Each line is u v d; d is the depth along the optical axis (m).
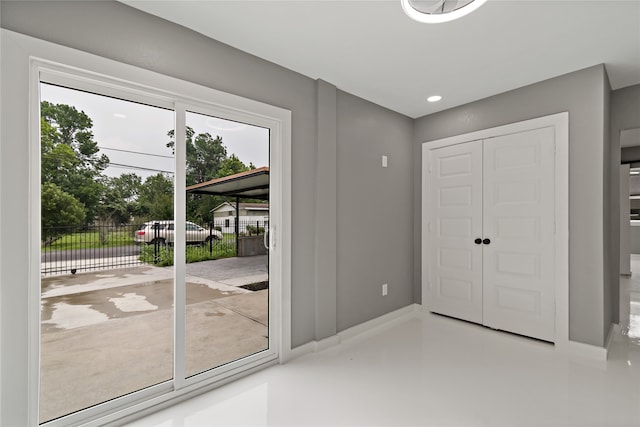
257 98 2.42
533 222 2.94
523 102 2.98
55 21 1.59
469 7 1.75
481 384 2.25
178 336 2.08
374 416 1.90
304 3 1.81
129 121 1.93
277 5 1.83
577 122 2.67
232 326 2.44
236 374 2.34
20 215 1.51
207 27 2.05
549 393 2.12
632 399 2.04
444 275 3.65
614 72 2.70
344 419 1.87
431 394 2.13
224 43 2.23
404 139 3.81
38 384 1.60
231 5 1.83
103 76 1.74
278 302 2.58
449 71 2.68
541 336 2.91
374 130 3.43
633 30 2.06
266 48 2.31
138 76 1.84
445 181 3.62
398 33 2.12
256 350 2.53
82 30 1.67
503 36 2.15
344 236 3.12
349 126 3.16
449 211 3.59
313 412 1.94
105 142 1.85
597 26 2.02
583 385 2.22
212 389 2.21
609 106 2.88
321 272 2.84
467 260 3.44
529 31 2.09
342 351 2.81
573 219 2.70
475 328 3.30
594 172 2.58
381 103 3.44
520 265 3.03
